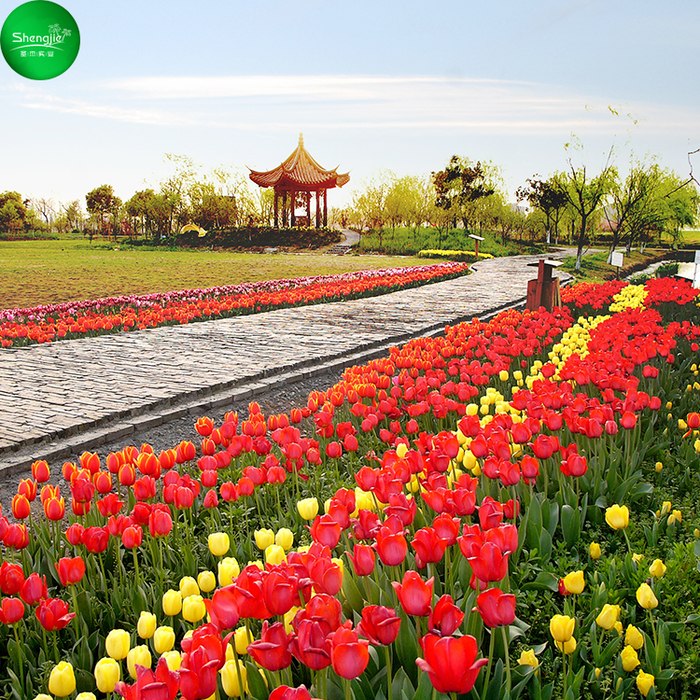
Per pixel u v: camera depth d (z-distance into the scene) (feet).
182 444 14.88
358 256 179.32
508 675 7.15
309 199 234.38
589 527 12.89
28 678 8.75
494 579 7.28
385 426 20.18
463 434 14.94
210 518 14.57
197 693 5.72
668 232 211.00
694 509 14.06
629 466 15.07
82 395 27.07
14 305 74.33
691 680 8.46
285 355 35.99
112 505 11.81
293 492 16.29
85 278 102.99
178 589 11.50
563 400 16.66
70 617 8.75
